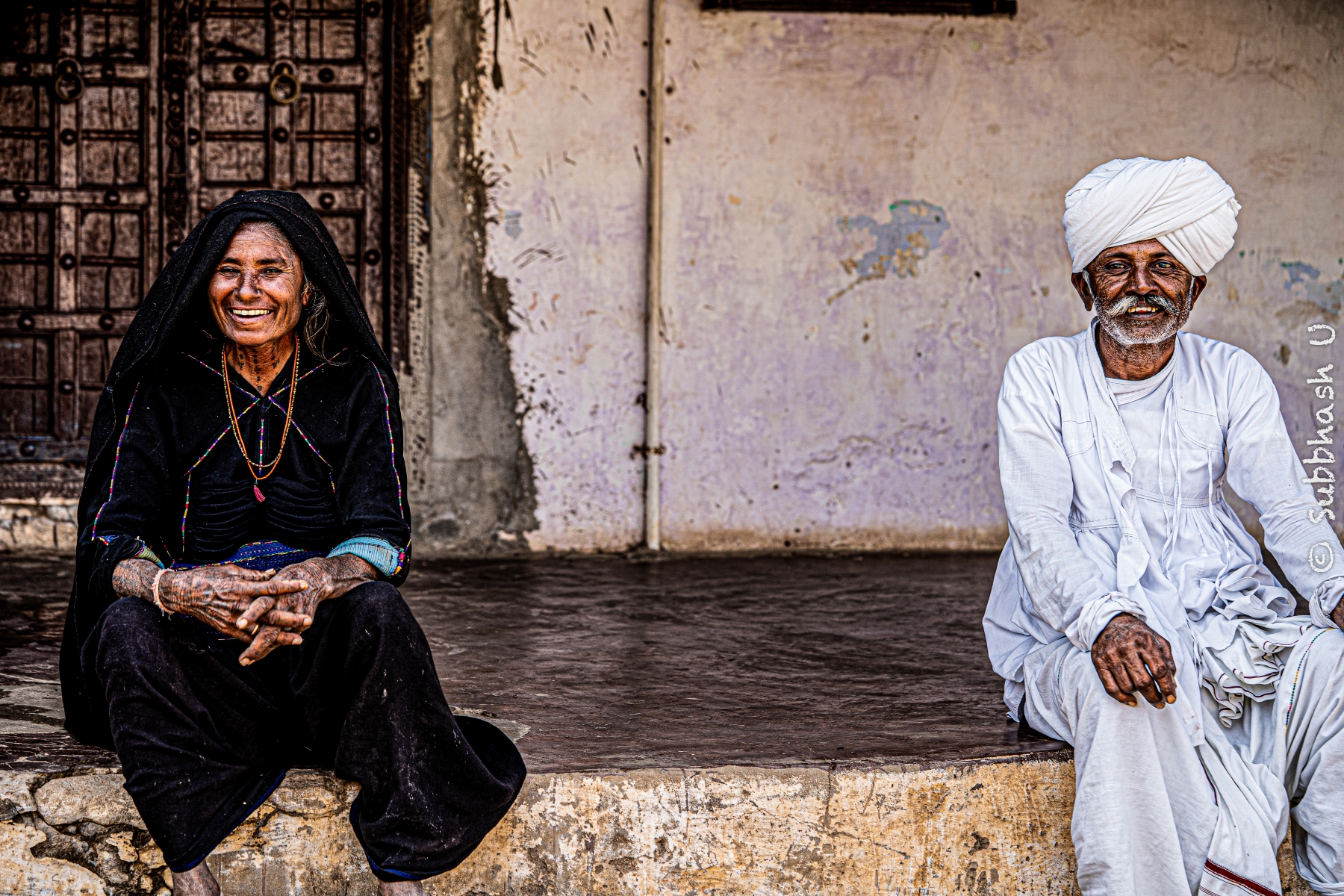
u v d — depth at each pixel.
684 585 4.59
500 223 5.35
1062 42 5.49
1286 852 2.32
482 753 2.20
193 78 5.12
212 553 2.20
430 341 5.33
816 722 2.66
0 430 5.09
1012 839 2.38
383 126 5.18
